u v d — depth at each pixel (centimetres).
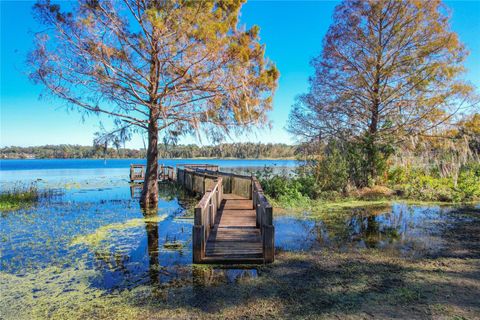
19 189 1445
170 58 857
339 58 1461
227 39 880
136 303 353
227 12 966
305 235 646
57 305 352
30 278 430
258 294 370
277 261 486
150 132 1054
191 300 357
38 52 802
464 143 1271
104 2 836
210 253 495
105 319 321
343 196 1177
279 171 1667
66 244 597
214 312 329
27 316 329
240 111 995
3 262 496
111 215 891
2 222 804
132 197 1314
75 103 886
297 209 949
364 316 313
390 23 1356
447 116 1287
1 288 398
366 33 1408
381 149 1415
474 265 463
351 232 671
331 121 1502
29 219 839
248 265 470
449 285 389
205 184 1116
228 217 743
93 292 384
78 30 812
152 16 788
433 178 1328
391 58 1403
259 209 623
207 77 884
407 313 317
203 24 839
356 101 1447
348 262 482
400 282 401
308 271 444
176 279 419
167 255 522
